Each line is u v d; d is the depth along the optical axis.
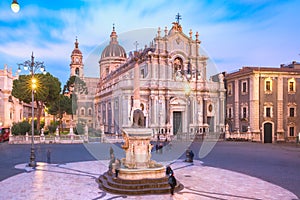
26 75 50.88
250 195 13.07
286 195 13.15
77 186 14.55
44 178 16.64
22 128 43.72
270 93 45.41
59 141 41.00
